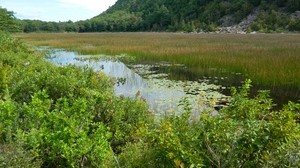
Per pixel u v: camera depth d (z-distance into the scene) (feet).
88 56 94.43
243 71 57.62
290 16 283.79
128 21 428.56
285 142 11.69
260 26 275.18
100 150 15.20
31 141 14.70
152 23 405.80
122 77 57.88
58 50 115.24
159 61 80.02
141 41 146.72
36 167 13.67
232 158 11.94
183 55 81.05
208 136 12.64
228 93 43.78
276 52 77.51
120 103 23.47
